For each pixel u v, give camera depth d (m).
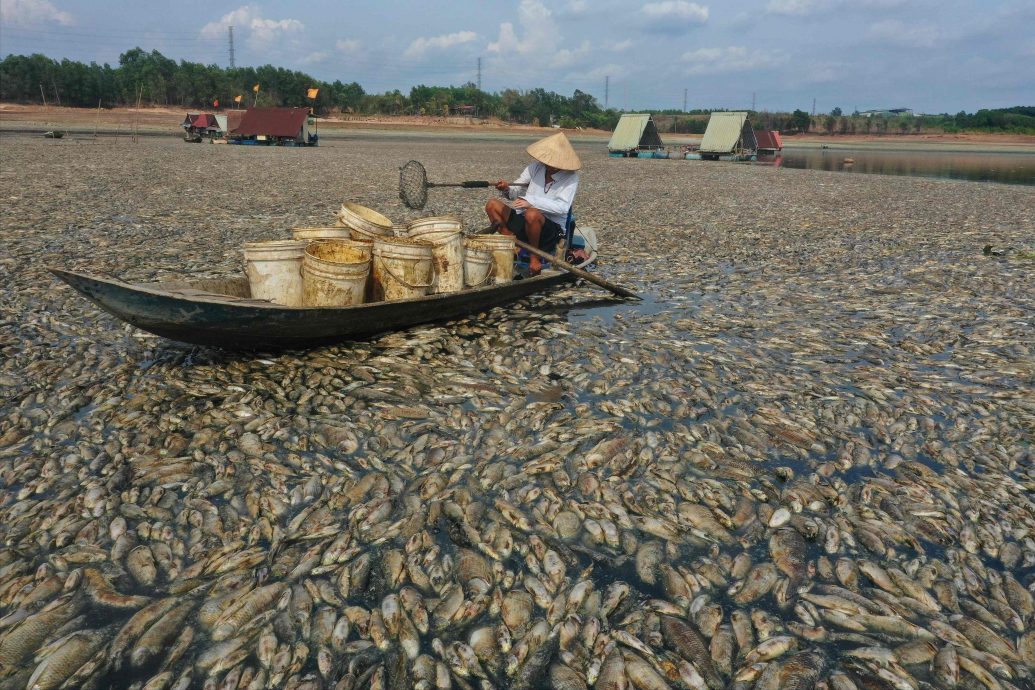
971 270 11.14
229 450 4.73
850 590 3.53
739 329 7.83
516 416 5.31
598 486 4.40
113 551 3.67
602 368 6.40
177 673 2.94
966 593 3.53
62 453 4.63
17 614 3.22
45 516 3.95
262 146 48.19
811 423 5.35
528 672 2.99
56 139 42.41
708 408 5.59
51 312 7.66
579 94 138.75
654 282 10.18
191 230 13.18
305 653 3.06
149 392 5.53
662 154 48.84
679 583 3.54
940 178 33.06
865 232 15.15
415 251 6.82
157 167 25.80
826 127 115.75
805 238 14.30
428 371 6.14
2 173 21.14
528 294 8.77
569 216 9.44
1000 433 5.23
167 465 4.49
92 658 3.00
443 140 69.12
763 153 48.31
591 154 52.78
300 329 6.07
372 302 6.93
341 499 4.20
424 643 3.14
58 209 14.96
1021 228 15.80
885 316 8.43
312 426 5.09
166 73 108.88
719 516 4.12
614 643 3.14
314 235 6.97
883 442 5.11
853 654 3.12
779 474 4.62
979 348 7.16
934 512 4.18
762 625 3.28
